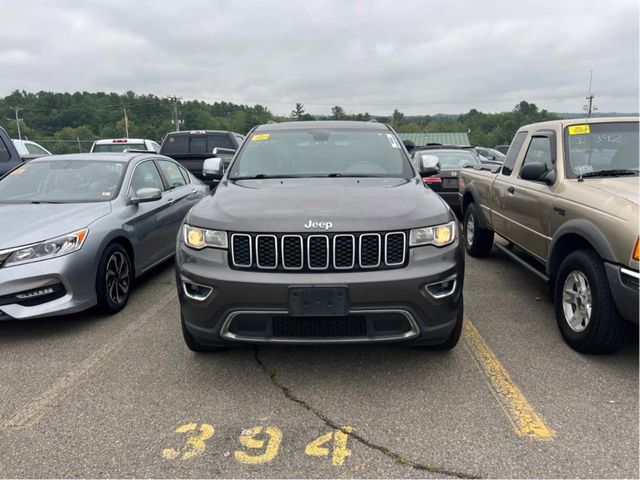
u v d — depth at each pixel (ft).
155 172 20.40
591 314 11.70
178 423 9.62
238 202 11.48
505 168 19.22
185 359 12.36
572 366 11.71
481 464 8.32
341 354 12.50
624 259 10.70
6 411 10.10
